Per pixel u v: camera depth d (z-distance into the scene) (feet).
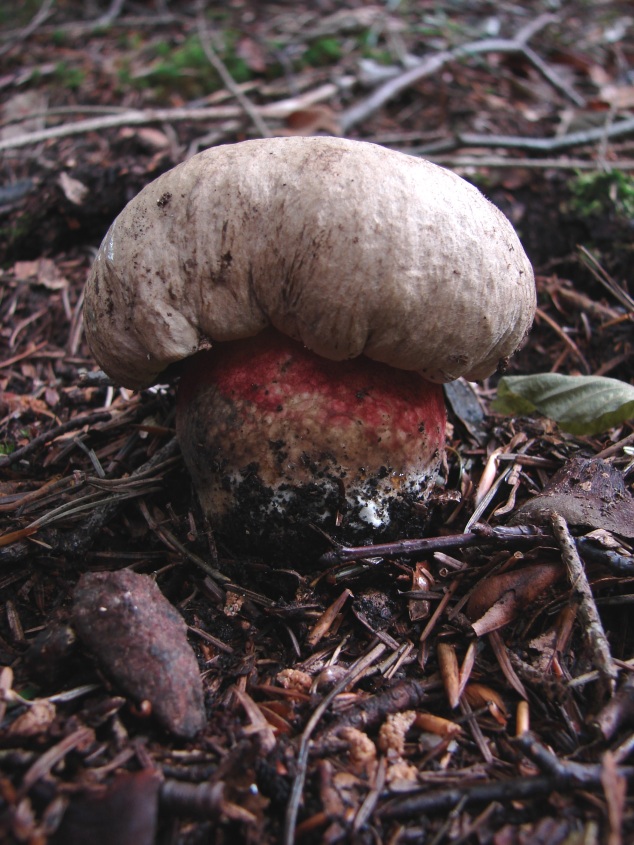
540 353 0.69
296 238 0.38
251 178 0.39
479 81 1.17
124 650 0.36
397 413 0.43
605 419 0.53
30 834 0.30
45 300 0.75
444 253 0.38
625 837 0.32
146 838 0.30
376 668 0.41
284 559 0.45
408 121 1.06
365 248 0.37
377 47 1.24
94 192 0.80
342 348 0.39
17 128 1.05
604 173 0.79
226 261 0.39
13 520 0.48
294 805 0.33
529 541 0.43
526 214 0.81
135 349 0.42
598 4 1.53
